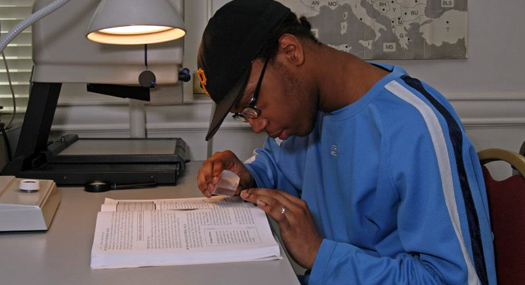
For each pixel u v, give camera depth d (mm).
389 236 973
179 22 1207
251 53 873
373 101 941
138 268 783
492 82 1907
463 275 808
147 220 941
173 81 1367
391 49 1832
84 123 1776
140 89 1443
